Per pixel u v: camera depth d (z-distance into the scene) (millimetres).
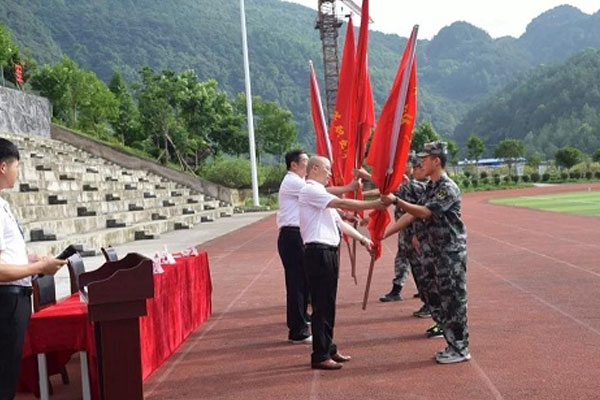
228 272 13953
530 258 13375
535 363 6031
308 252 6102
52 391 5941
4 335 4234
